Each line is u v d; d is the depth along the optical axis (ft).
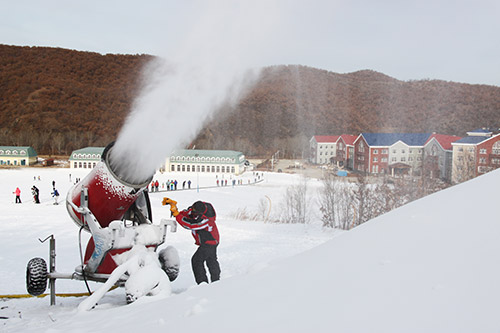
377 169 253.44
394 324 6.10
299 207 101.96
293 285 9.23
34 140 418.10
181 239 58.44
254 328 7.27
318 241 58.75
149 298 16.92
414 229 10.40
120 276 18.31
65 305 22.06
